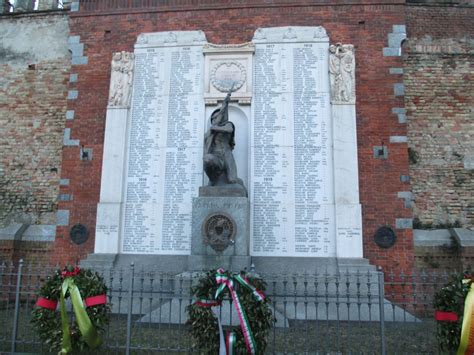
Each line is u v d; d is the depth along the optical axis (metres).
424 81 14.45
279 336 9.05
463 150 13.89
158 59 14.02
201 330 6.91
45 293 7.57
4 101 15.58
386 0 13.80
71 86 14.27
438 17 14.97
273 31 13.84
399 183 12.71
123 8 14.63
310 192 12.79
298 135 13.12
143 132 13.62
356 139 12.91
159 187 13.26
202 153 13.33
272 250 12.55
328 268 12.09
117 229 12.99
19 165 15.02
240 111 13.55
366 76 13.41
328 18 13.84
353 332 9.62
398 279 12.16
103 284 7.71
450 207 13.47
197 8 14.27
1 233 13.84
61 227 13.36
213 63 13.78
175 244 12.89
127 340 7.21
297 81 13.45
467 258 12.37
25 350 7.82
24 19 16.28
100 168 13.57
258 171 13.02
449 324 6.93
